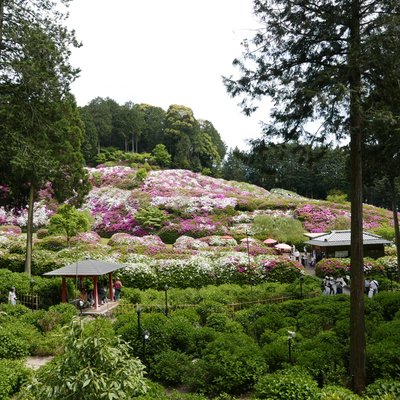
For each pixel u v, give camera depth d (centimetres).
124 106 9462
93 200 5009
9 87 1577
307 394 835
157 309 1722
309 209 4481
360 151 991
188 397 902
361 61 868
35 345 1312
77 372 552
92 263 1884
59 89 1670
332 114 941
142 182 5375
